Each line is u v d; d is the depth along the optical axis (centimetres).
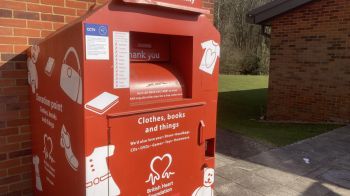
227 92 1662
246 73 2934
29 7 302
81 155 224
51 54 253
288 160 545
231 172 485
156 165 257
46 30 313
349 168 511
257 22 988
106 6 219
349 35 820
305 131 773
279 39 963
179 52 280
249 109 1208
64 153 248
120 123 233
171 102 262
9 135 306
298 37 920
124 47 230
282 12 928
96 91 220
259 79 2375
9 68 298
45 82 268
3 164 306
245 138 702
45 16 311
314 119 909
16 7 295
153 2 232
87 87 215
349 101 836
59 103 248
